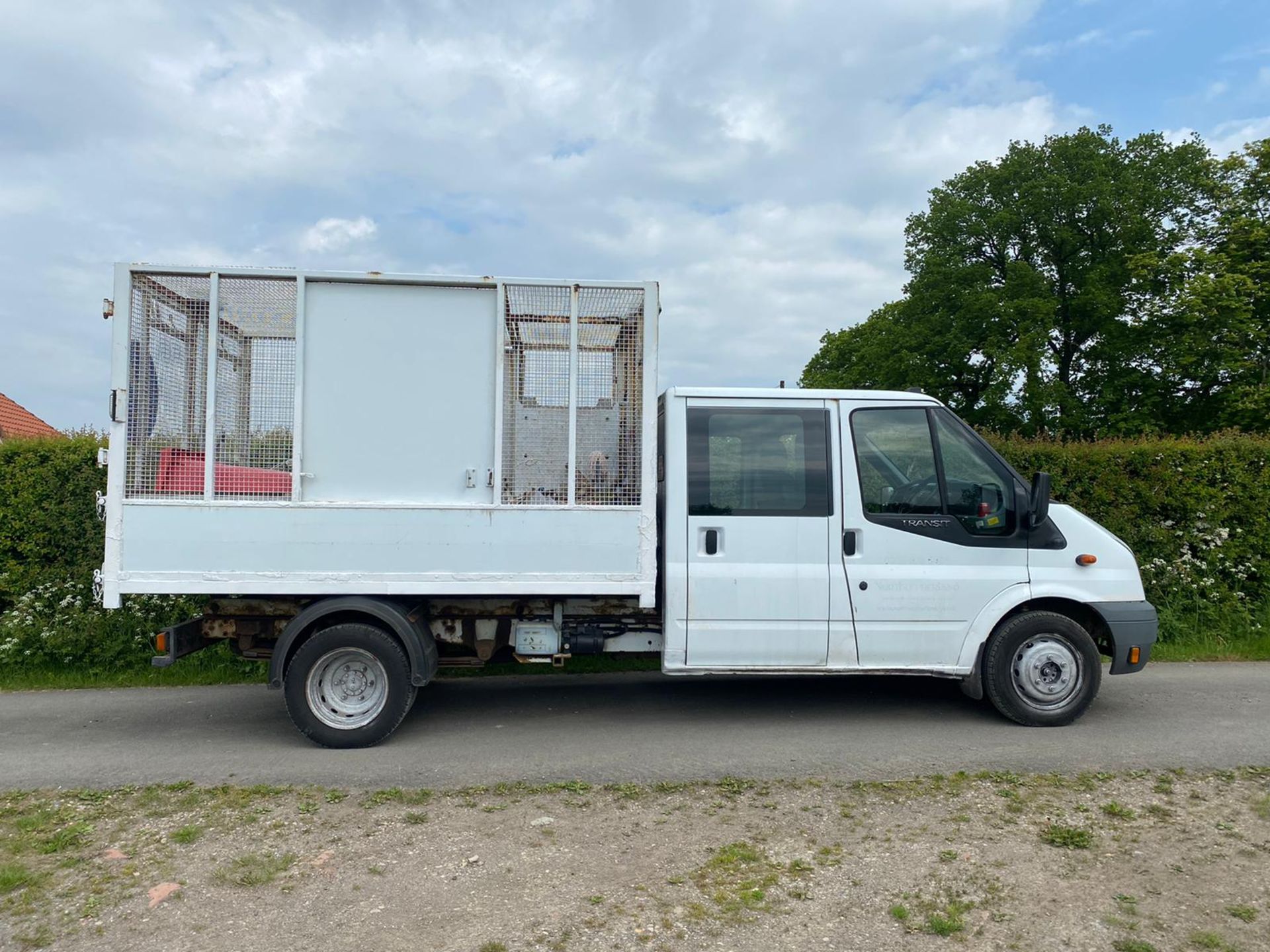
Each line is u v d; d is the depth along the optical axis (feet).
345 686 19.22
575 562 19.19
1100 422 94.89
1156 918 11.34
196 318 18.57
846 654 19.76
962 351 104.78
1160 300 90.99
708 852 13.51
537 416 19.25
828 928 11.25
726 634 19.56
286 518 18.61
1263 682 24.64
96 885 12.58
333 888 12.42
